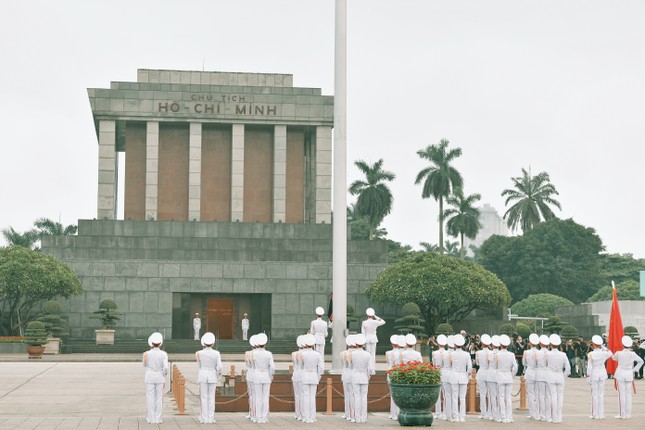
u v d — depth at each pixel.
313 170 90.38
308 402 27.52
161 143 88.75
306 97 87.81
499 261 127.94
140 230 82.06
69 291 72.31
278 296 78.62
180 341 72.81
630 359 29.69
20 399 34.97
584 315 77.38
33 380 43.84
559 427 26.47
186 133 89.19
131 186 87.75
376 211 110.69
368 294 74.56
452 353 28.72
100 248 80.50
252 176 89.75
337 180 36.47
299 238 83.62
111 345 70.44
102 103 85.50
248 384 27.98
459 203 112.19
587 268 125.12
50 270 71.25
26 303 73.00
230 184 88.88
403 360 28.45
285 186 88.31
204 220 88.25
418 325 71.62
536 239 124.06
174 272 78.12
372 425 26.66
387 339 78.06
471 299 71.50
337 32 36.84
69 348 68.69
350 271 79.62
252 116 87.19
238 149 87.25
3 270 69.56
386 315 78.38
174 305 78.06
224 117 86.94
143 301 77.50
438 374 26.30
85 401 34.31
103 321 73.06
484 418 29.62
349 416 28.25
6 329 74.19
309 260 82.56
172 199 88.25
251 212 89.38
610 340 38.06
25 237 116.00
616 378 29.78
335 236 36.31
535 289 123.38
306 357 27.59
